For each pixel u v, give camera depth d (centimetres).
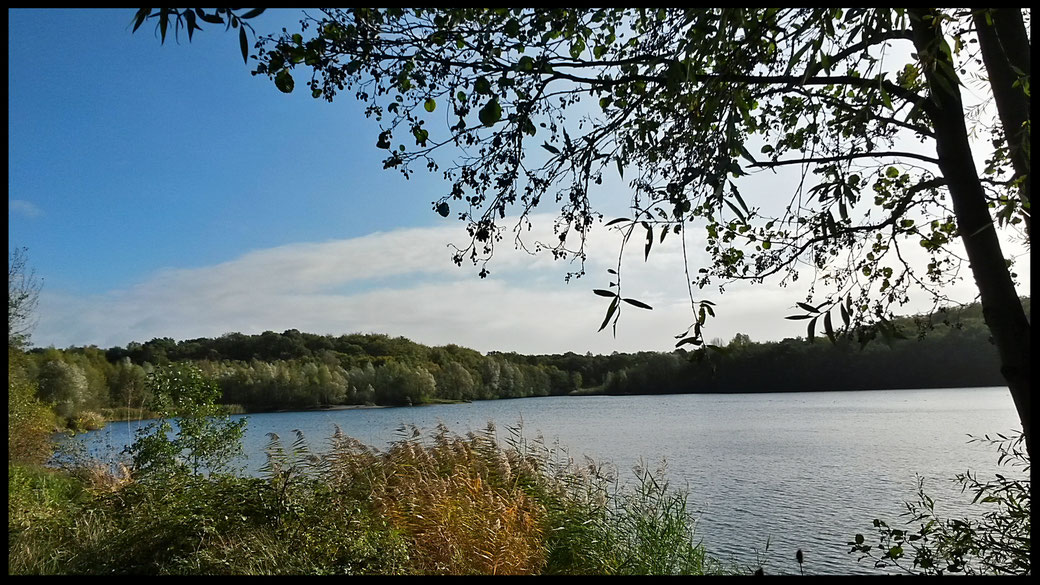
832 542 1362
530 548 742
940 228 425
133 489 820
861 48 308
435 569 650
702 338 223
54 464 1347
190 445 1026
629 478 1207
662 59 290
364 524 663
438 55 321
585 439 3525
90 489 1054
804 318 214
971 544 428
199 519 635
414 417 4238
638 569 743
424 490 798
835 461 2684
